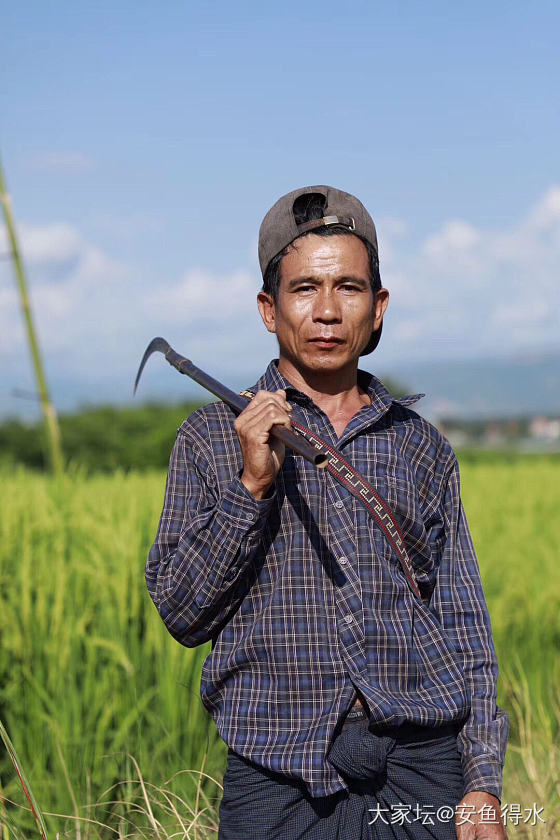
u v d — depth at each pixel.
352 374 2.56
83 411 30.03
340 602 2.31
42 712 4.69
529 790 4.54
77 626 5.02
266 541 2.36
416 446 2.56
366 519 2.38
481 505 8.63
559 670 6.31
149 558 2.43
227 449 2.44
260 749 2.26
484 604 2.60
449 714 2.34
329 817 2.28
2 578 5.21
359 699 2.29
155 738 4.76
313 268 2.41
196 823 3.64
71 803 4.33
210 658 2.38
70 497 5.87
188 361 2.49
